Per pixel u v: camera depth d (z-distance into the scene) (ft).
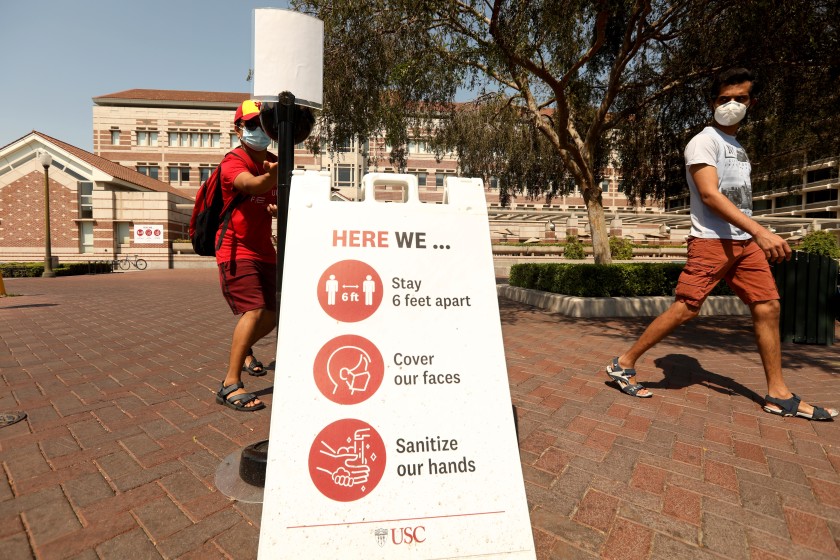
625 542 5.57
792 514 6.17
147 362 14.15
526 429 9.00
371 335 5.35
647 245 76.74
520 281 34.71
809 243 54.24
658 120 34.19
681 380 12.41
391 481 4.95
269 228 9.91
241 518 5.98
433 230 5.85
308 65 6.81
